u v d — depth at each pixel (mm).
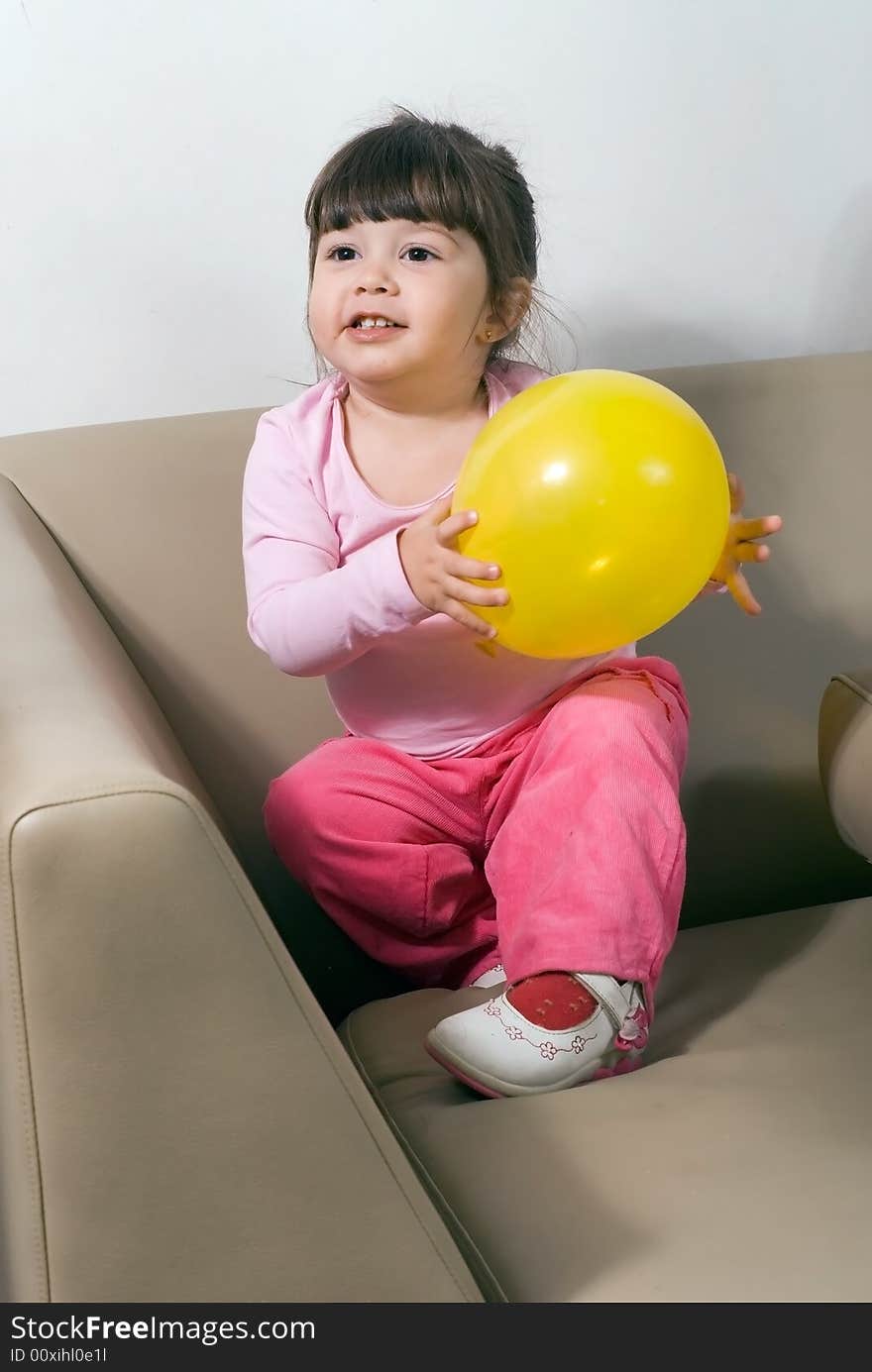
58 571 1123
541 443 896
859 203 1599
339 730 1283
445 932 1174
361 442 1183
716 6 1493
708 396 1388
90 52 1331
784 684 1367
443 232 1108
